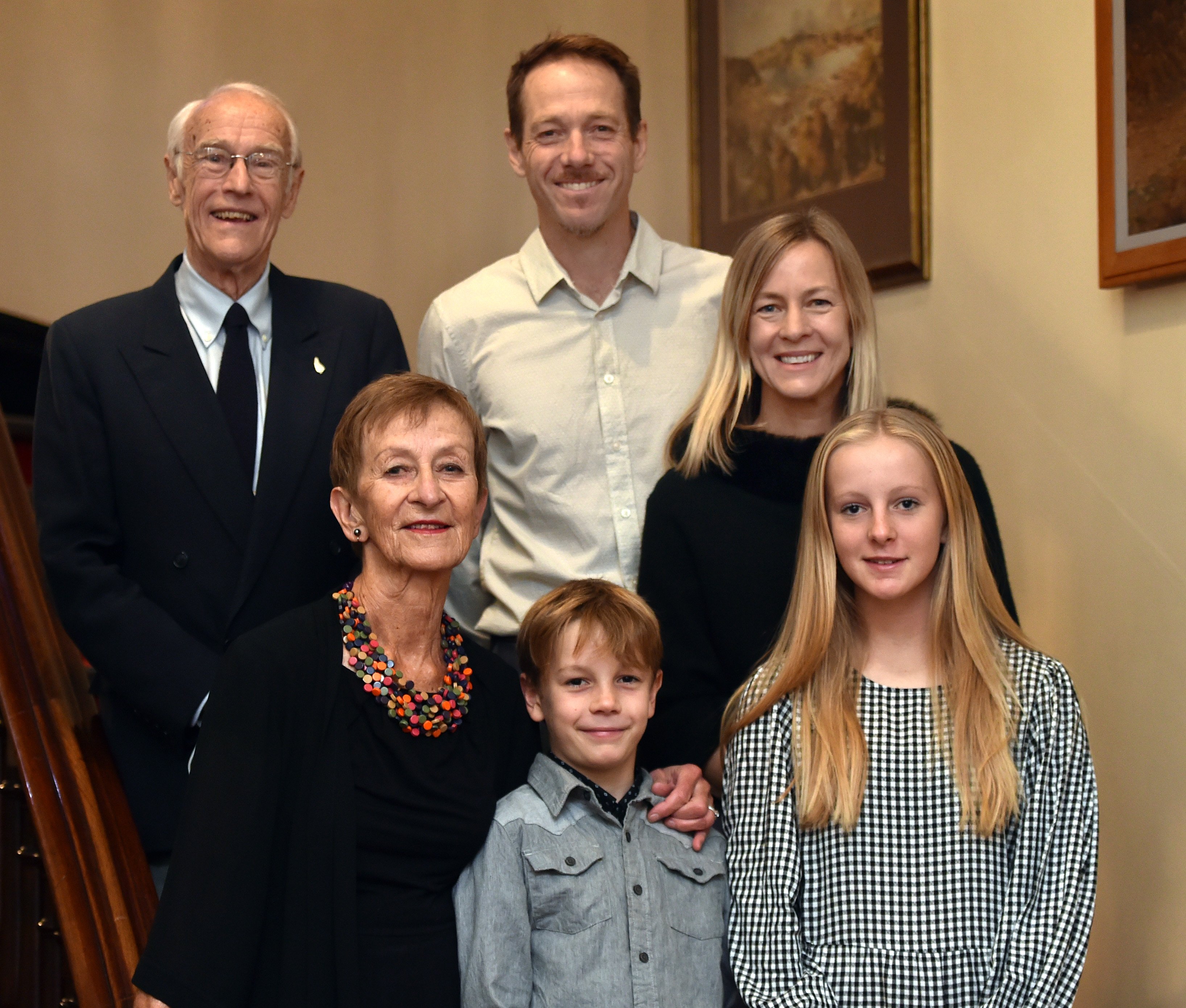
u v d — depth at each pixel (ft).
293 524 7.81
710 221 13.29
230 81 15.06
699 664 7.77
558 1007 6.38
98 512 7.68
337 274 15.35
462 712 6.60
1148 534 9.12
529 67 8.80
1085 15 9.64
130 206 14.79
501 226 14.85
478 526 6.75
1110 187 9.21
